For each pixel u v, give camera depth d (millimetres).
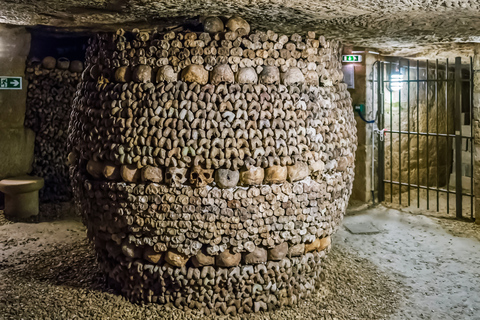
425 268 4809
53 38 6797
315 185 3670
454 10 3707
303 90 3576
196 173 3336
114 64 3500
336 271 4523
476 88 6273
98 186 3562
